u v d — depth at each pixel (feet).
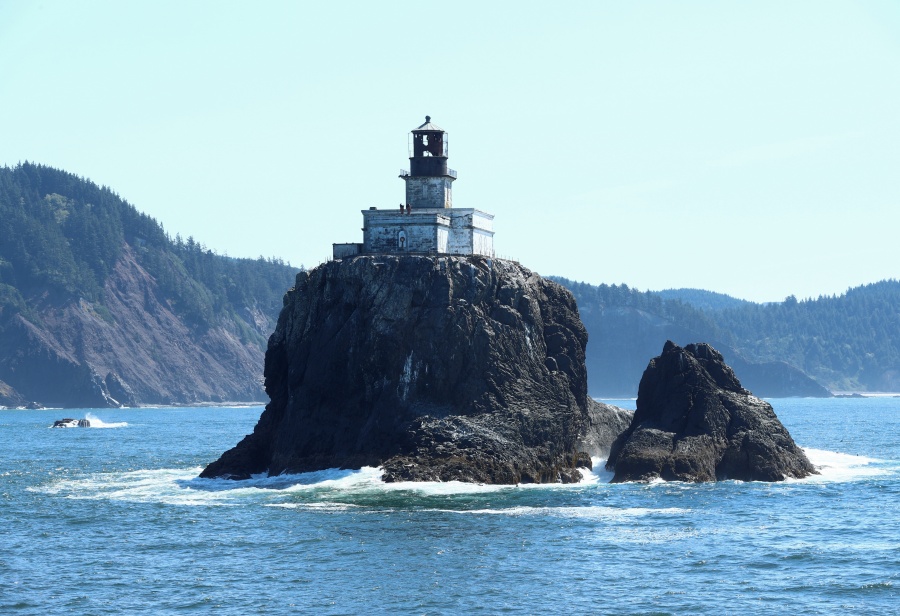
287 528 625.82
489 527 623.36
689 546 575.38
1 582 513.45
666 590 490.49
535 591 489.67
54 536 619.67
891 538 594.65
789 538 595.47
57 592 495.41
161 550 577.84
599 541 587.27
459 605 469.98
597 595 483.51
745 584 500.33
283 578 515.50
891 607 464.65
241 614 460.55
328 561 545.85
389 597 482.28
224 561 550.77
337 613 460.55
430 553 560.20
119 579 517.14
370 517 654.53
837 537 598.34
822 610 460.96
